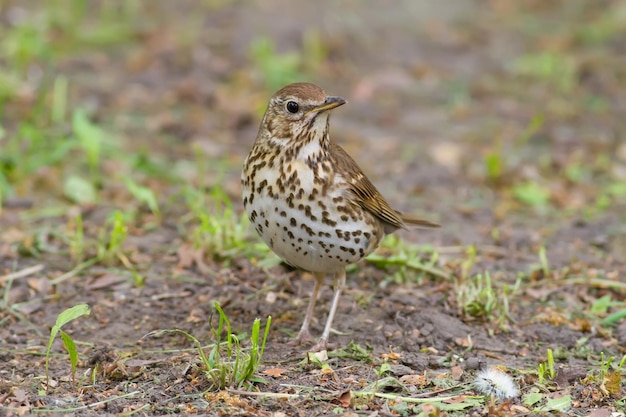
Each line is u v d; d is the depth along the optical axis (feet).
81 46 68.59
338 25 74.69
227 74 65.05
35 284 37.99
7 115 56.85
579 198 50.47
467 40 74.13
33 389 29.76
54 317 35.76
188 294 37.65
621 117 61.87
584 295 38.81
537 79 67.77
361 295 37.52
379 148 56.24
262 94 62.13
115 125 57.06
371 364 32.07
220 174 47.29
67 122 56.24
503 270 41.14
